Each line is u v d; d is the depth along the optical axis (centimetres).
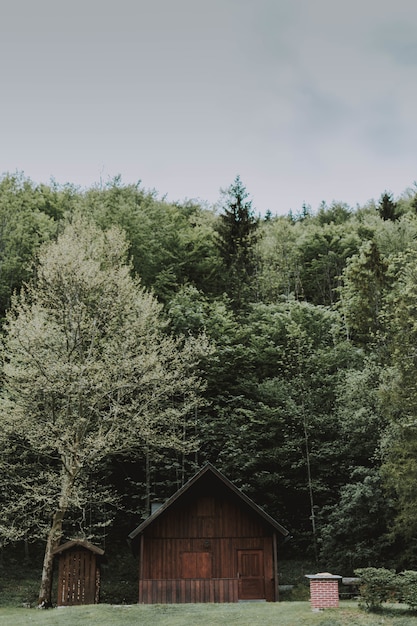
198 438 3778
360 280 3784
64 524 3606
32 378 2448
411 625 1539
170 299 4591
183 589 2409
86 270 2625
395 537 2956
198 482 2612
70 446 2441
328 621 1627
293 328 4291
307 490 3759
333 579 1836
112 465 3838
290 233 6562
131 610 1966
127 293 2747
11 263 4091
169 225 5288
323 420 3788
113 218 4725
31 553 3434
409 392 2870
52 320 2673
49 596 2348
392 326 3309
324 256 5988
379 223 6706
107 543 3688
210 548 2528
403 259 3603
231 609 1931
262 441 3941
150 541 2525
